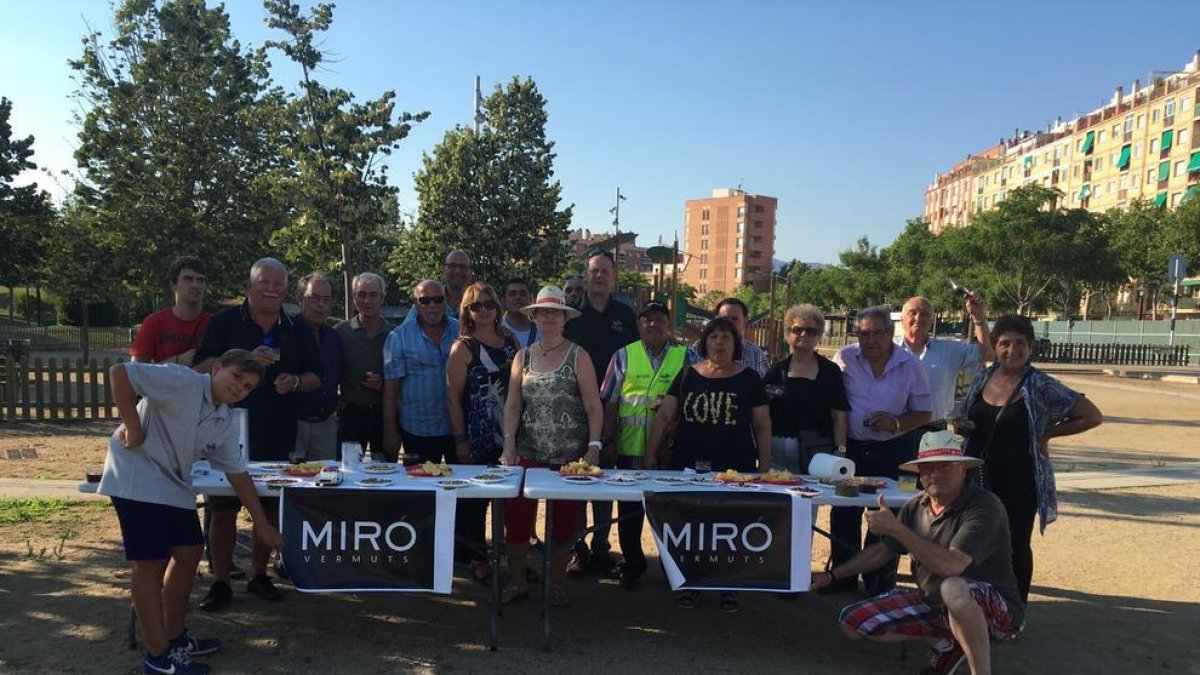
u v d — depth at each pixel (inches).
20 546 221.8
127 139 729.6
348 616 180.4
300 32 492.4
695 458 189.3
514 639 169.5
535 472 175.6
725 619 186.5
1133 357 1515.7
